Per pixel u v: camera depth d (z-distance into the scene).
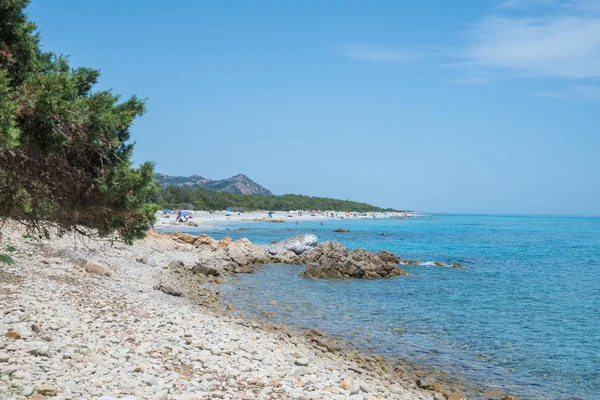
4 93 5.66
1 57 6.82
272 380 11.07
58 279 19.53
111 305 16.89
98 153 7.40
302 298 27.23
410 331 20.36
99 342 11.84
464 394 13.46
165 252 42.16
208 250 47.16
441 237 94.25
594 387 14.23
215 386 10.17
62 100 6.54
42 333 11.36
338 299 27.33
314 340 17.50
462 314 24.12
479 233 115.88
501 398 13.16
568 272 43.16
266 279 34.53
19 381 8.34
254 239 73.94
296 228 111.38
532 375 15.22
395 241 80.38
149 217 8.58
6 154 6.96
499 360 16.69
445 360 16.55
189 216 122.44
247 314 22.17
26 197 8.41
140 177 7.66
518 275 40.38
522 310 25.50
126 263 30.95
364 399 10.99
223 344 13.82
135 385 9.33
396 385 13.07
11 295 14.86
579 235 117.69
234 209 177.88
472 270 43.25
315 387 11.24
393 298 28.22
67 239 31.16
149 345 12.45
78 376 9.28
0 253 21.28
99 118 6.79
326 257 37.44
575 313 24.91
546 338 19.72
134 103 7.85
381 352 17.20
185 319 17.08
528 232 129.62
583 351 17.91
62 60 7.98
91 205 7.65
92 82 8.23
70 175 7.31
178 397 9.02
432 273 40.47
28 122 6.41
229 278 34.34
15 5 7.16
